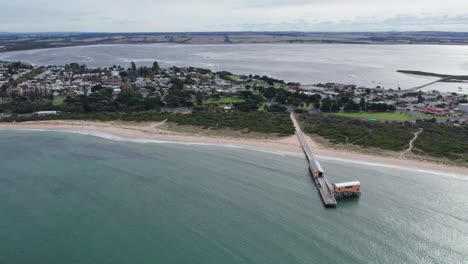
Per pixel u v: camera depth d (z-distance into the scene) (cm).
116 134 12638
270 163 9800
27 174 9112
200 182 8594
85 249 6144
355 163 9638
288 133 12231
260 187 8338
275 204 7575
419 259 5900
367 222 6900
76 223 6906
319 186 8175
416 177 8712
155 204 7581
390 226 6762
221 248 6138
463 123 14150
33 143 11681
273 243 6275
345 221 6944
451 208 7331
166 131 12800
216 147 11169
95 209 7412
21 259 5903
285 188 8312
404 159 9769
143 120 14100
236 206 7475
